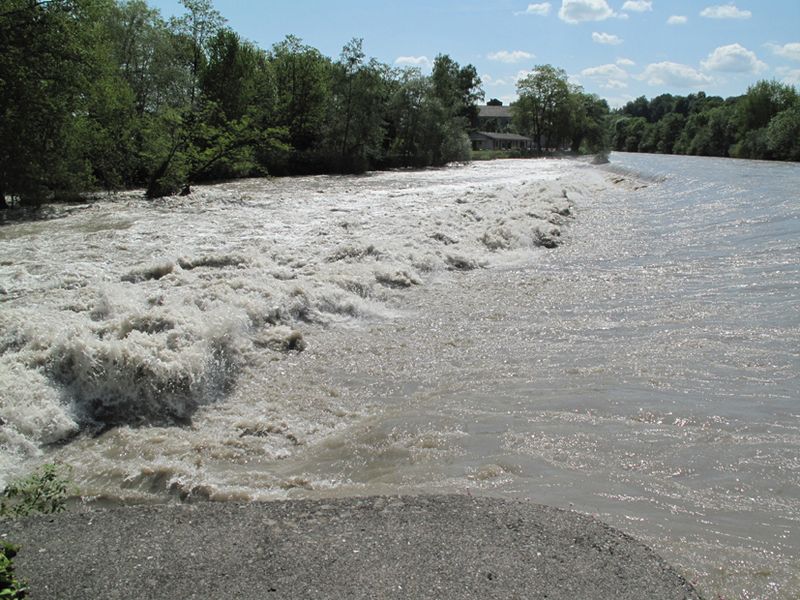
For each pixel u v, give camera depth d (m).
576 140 82.19
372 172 45.69
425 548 3.86
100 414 6.65
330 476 5.50
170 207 21.80
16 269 12.09
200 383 7.13
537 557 3.78
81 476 5.53
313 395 7.24
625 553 3.86
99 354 6.92
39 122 21.80
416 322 9.88
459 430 6.16
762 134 63.56
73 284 11.05
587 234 17.41
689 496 4.83
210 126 29.97
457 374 7.74
